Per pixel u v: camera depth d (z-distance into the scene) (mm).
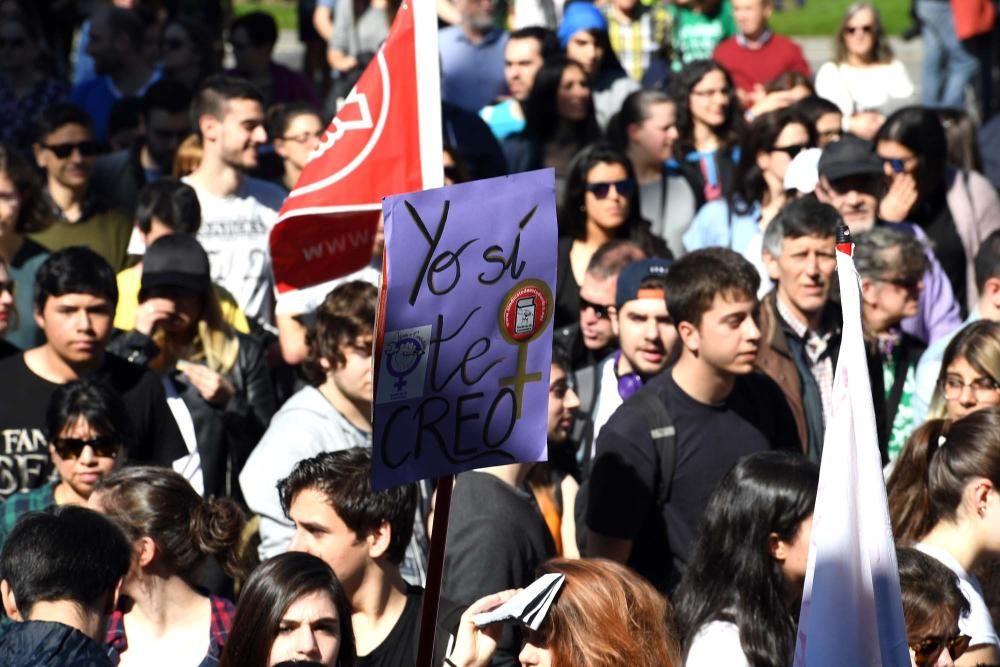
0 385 17375
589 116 30266
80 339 17203
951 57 43125
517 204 11023
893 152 25219
